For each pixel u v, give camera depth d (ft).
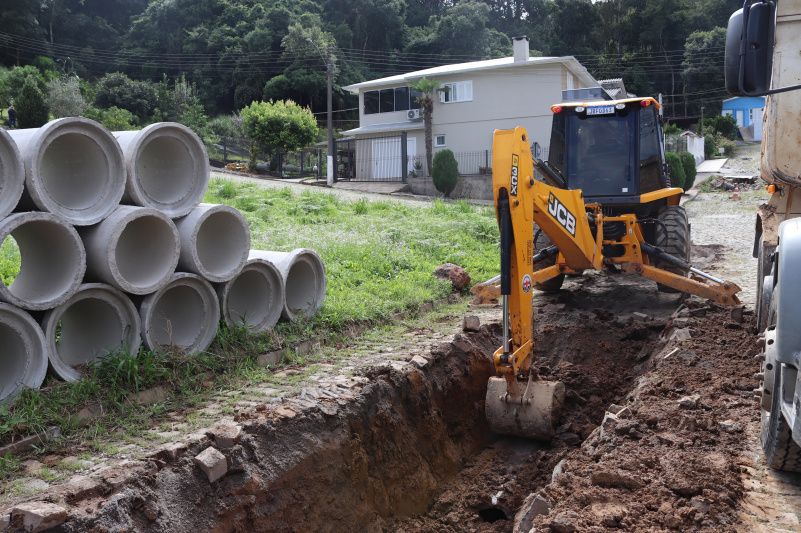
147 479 14.98
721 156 165.27
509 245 18.53
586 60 217.15
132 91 142.61
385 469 20.38
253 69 180.24
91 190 20.08
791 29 17.81
